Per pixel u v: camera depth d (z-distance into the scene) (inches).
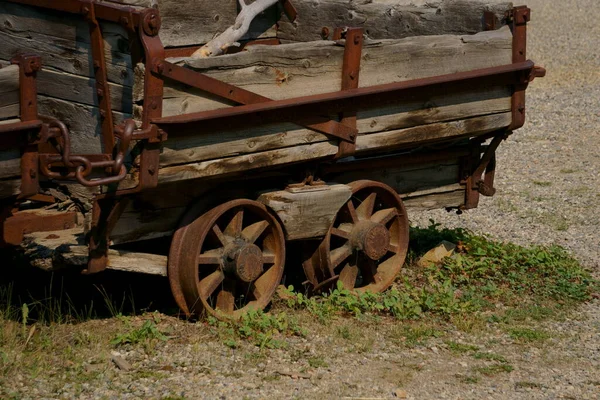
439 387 249.6
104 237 260.8
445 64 308.5
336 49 282.7
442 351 277.7
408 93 300.2
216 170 263.4
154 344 261.7
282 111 272.5
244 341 270.8
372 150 303.4
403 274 347.9
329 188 297.3
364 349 272.7
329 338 278.4
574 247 406.3
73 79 269.4
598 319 314.5
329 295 312.2
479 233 424.2
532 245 389.7
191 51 348.2
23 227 273.0
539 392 250.7
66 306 292.2
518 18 320.8
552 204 481.1
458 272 350.0
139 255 272.2
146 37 240.5
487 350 281.3
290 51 272.2
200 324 278.8
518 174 548.1
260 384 242.2
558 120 701.3
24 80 235.8
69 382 236.4
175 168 254.8
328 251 302.5
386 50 294.4
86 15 253.6
